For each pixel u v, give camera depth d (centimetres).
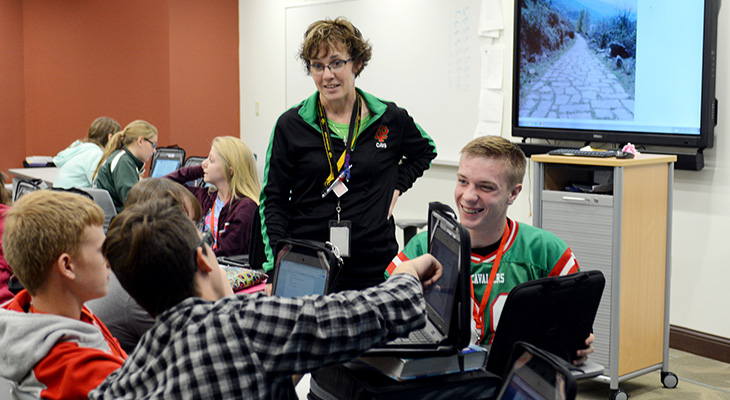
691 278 402
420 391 125
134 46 755
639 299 344
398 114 277
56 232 149
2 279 248
